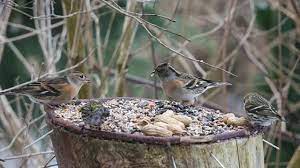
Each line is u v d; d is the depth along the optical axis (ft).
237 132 27.17
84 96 43.47
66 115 29.35
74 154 27.45
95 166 26.86
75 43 41.86
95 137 26.66
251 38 52.60
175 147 26.05
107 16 51.01
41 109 43.65
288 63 52.85
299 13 47.44
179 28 51.90
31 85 33.99
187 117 29.07
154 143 25.99
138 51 46.01
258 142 28.45
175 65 51.70
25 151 40.75
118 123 28.19
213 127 28.60
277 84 50.55
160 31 46.75
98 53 44.62
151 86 49.90
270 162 51.44
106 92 44.47
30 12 48.06
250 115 32.58
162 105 31.91
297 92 52.11
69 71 43.06
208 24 52.42
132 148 26.17
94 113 27.61
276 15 52.29
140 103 32.12
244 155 27.45
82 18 41.39
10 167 43.21
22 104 49.37
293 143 51.03
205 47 53.93
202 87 38.73
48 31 42.24
